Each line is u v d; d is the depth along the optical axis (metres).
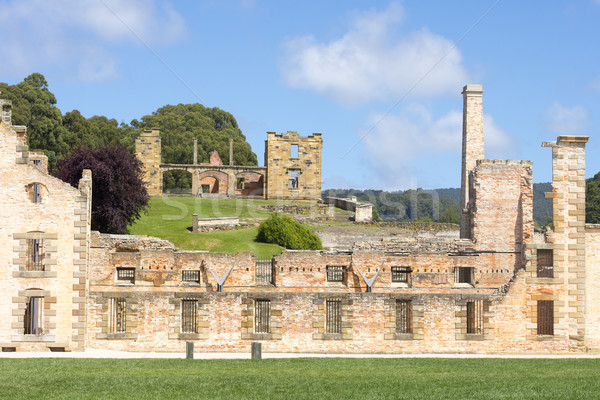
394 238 81.00
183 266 58.06
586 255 55.22
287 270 58.78
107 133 147.25
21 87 120.56
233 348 52.62
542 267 55.75
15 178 52.47
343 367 44.06
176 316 52.69
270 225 86.38
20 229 52.22
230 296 52.88
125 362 45.72
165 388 36.97
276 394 35.78
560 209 55.38
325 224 104.50
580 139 55.66
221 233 91.00
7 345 51.69
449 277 59.66
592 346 54.50
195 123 164.12
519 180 68.44
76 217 52.34
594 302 54.97
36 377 39.72
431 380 39.19
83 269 52.16
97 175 81.44
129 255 57.03
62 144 121.31
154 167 119.88
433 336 53.06
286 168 123.81
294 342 52.69
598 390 36.56
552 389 36.69
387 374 41.22
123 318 53.19
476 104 82.94
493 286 61.66
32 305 53.06
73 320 51.88
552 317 54.53
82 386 37.41
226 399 34.94
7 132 52.56
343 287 58.72
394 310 53.00
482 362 47.09
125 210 83.56
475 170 68.44
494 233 68.19
